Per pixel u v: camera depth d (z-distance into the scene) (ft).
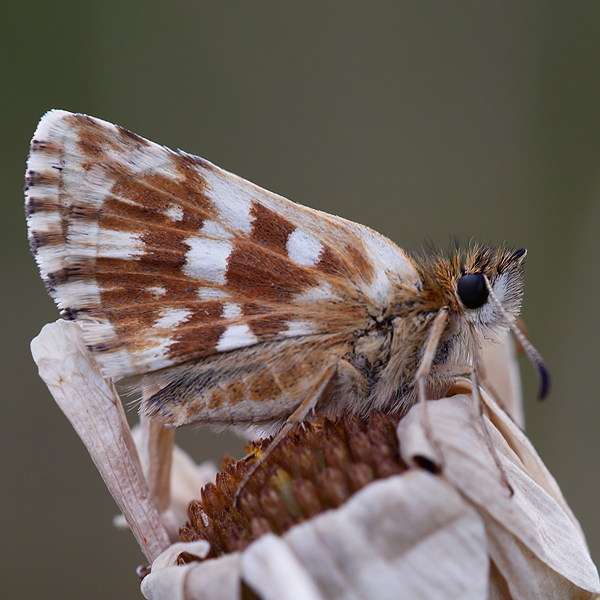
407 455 0.44
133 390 0.46
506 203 0.60
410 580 0.43
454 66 0.62
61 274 0.46
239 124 0.62
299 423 0.45
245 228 0.46
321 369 0.46
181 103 0.61
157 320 0.46
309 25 0.63
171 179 0.46
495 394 0.46
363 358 0.46
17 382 0.56
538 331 0.55
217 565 0.44
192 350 0.46
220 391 0.46
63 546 0.54
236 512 0.45
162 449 0.48
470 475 0.44
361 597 0.43
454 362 0.46
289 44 0.62
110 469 0.46
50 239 0.46
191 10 0.61
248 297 0.46
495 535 0.44
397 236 0.62
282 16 0.61
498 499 0.44
